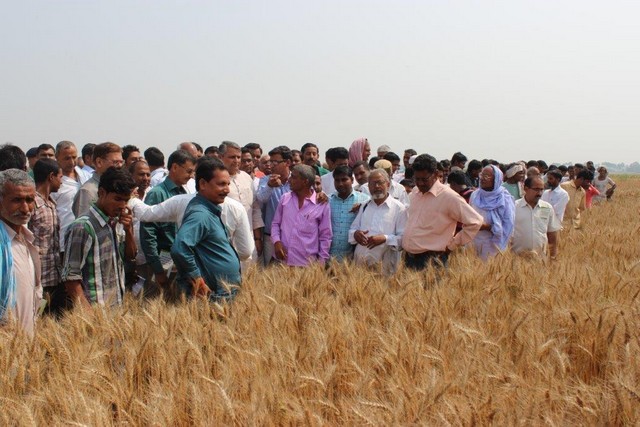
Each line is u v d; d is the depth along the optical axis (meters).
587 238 11.79
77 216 7.04
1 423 3.72
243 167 10.67
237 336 5.11
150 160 10.06
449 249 7.91
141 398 4.32
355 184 11.27
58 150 8.27
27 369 4.43
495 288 6.68
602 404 3.90
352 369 4.59
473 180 13.98
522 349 4.91
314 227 8.48
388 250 8.51
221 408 3.80
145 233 6.84
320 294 6.32
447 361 4.70
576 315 5.43
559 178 12.53
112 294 5.74
